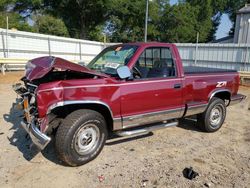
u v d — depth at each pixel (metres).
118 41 39.34
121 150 4.61
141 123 4.56
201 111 5.45
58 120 4.02
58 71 4.28
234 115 7.40
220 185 3.62
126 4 34.38
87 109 4.01
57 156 4.02
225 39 32.81
